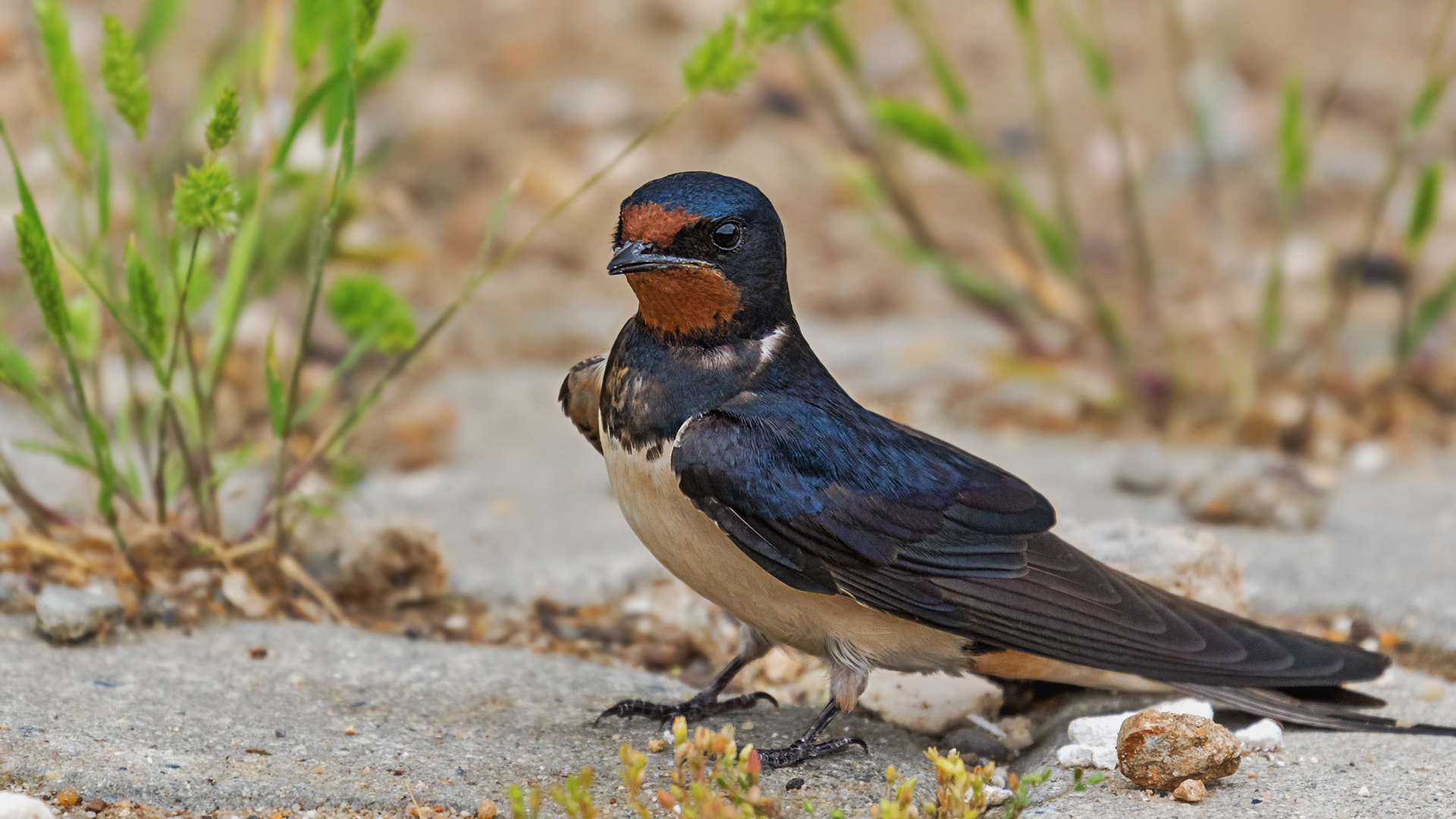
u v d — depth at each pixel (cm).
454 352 1512
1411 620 995
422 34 2016
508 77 1986
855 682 814
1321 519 1153
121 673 857
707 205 777
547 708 862
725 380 796
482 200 1723
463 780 761
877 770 802
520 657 932
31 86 1144
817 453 788
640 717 858
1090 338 1504
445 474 1281
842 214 1794
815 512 777
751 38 905
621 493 813
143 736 781
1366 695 842
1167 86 2005
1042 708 899
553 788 662
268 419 1311
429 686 877
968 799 723
